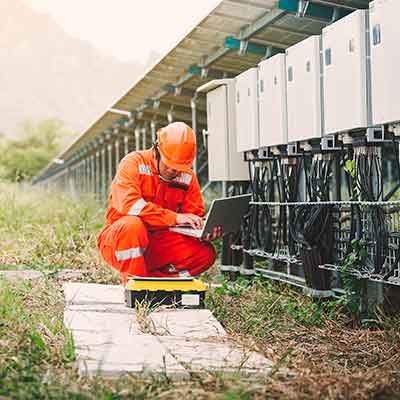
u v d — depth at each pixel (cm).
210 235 511
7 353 337
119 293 542
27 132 6359
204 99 1025
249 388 293
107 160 2308
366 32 440
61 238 805
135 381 304
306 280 519
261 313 488
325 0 589
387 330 441
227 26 702
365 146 454
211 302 514
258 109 606
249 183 668
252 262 632
